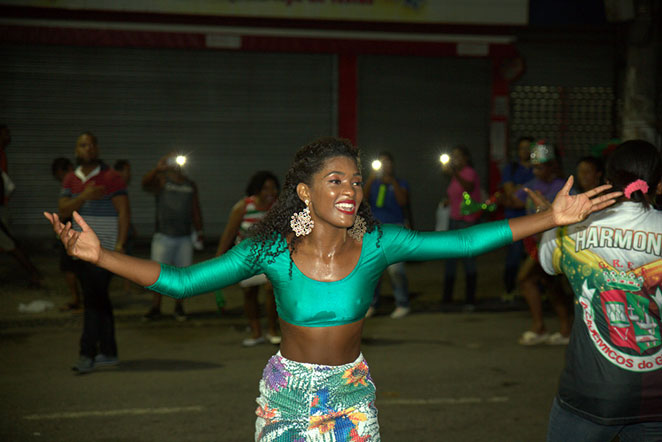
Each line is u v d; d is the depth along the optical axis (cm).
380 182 907
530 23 1684
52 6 1466
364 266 261
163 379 629
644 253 281
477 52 1658
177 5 1514
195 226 912
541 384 616
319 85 1625
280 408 259
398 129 1669
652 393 275
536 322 762
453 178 961
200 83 1574
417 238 266
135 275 256
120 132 1548
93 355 651
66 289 1060
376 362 690
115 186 671
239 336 809
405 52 1623
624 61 1722
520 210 929
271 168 1622
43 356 709
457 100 1689
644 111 1418
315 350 260
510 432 498
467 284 943
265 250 258
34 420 521
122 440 481
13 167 1502
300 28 1571
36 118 1507
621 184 288
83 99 1526
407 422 518
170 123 1570
